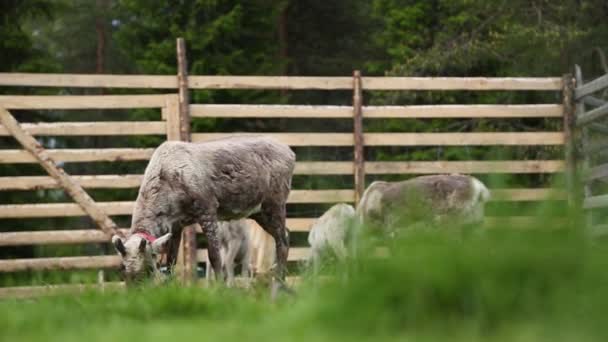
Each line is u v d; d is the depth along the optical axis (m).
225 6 29.64
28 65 24.25
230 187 11.65
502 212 3.81
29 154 14.87
